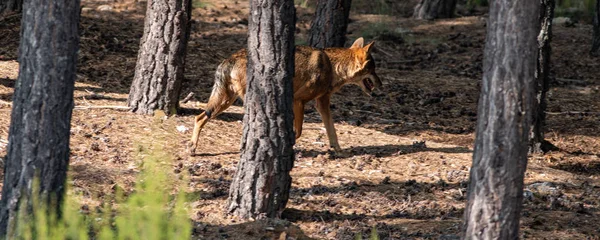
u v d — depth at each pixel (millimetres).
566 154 16250
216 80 12477
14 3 21281
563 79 23172
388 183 12086
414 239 9602
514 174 7223
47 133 7715
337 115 17578
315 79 12984
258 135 9609
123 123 13688
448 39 27172
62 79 7688
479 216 7352
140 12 25406
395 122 17641
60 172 7875
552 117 19234
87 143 12422
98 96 15602
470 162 13773
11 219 7801
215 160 12461
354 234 9711
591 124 18797
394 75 22281
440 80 22109
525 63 7043
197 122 12570
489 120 7199
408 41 26469
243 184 9805
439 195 11648
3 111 13648
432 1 29750
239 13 27797
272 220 9750
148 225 7445
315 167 12648
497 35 7066
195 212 9961
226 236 9234
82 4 25734
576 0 31953
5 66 17281
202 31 24641
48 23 7543
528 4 6941
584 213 11141
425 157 13844
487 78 7207
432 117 18547
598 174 15102
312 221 10141
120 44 20250
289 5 9320
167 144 12906
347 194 11305
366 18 28750
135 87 14477
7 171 7883
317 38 18078
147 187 7664
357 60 13406
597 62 25234
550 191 12250
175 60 14383
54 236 7469
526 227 10266
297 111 13172
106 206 8961
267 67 9383
